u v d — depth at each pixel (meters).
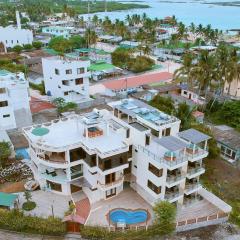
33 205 43.00
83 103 78.88
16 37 142.88
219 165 56.81
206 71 75.88
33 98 85.38
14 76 69.81
